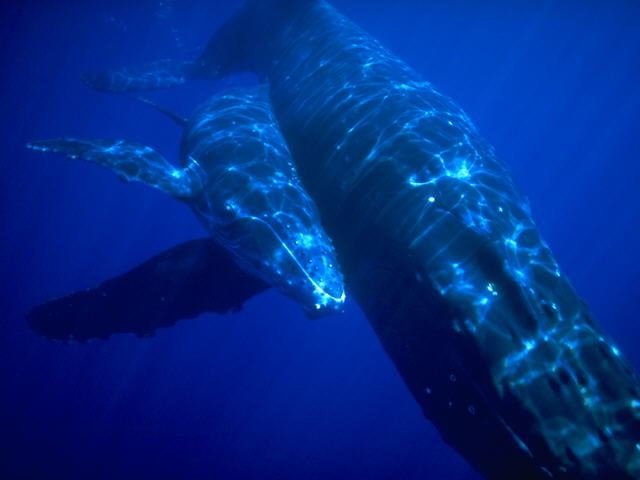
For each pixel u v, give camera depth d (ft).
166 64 43.06
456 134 23.38
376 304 22.43
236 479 86.22
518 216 19.58
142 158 23.47
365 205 22.47
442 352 18.86
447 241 18.86
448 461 92.43
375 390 102.22
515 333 16.19
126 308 26.68
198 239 26.53
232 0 126.11
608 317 123.75
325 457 92.12
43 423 92.12
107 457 86.28
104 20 129.49
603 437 13.89
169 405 94.84
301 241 21.24
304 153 27.14
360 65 28.71
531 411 15.02
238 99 31.24
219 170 24.14
